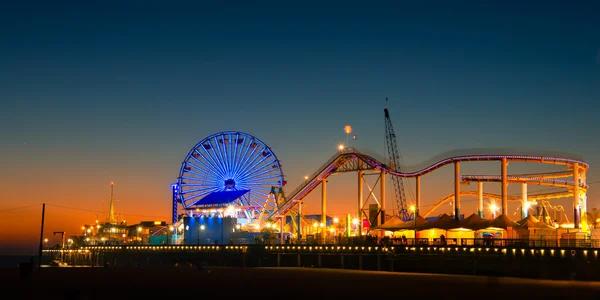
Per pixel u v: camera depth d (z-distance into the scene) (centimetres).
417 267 10250
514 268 9175
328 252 11406
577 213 11538
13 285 7588
